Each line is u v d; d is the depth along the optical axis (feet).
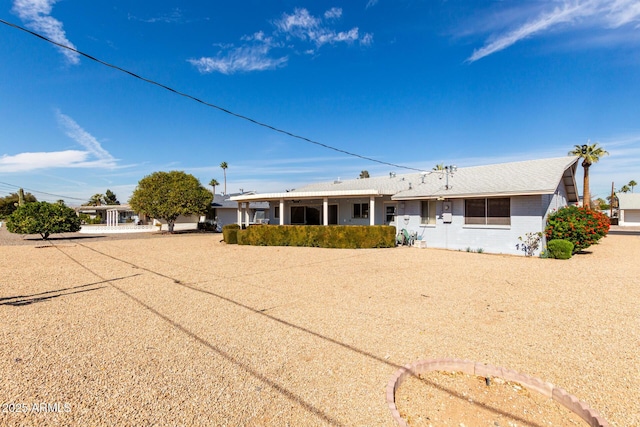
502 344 14.34
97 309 19.57
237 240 63.16
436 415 9.55
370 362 12.63
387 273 31.04
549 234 43.21
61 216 74.33
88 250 53.01
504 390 10.90
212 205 113.70
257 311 19.17
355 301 21.29
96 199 230.48
